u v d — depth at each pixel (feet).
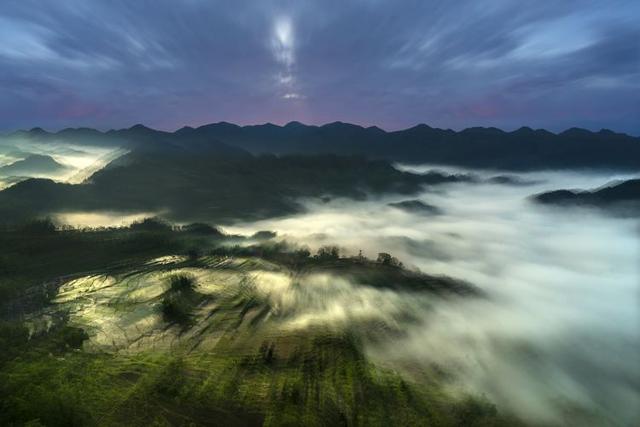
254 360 295.28
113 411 216.54
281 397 246.68
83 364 265.95
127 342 319.27
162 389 240.94
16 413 193.57
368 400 256.73
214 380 258.98
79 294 425.69
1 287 407.03
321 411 238.07
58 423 193.26
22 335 307.78
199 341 329.52
